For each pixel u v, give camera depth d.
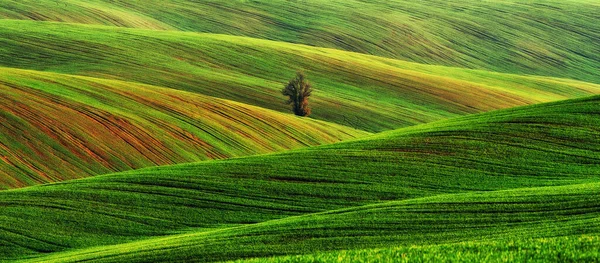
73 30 131.88
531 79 148.75
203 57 124.06
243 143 75.69
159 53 123.00
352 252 23.78
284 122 84.56
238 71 120.38
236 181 48.75
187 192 47.03
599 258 21.52
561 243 23.50
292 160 52.81
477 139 54.38
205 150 72.00
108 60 117.12
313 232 35.47
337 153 54.06
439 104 116.50
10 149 62.59
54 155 63.72
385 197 44.97
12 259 38.19
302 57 131.00
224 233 36.91
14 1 160.75
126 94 81.75
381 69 130.62
